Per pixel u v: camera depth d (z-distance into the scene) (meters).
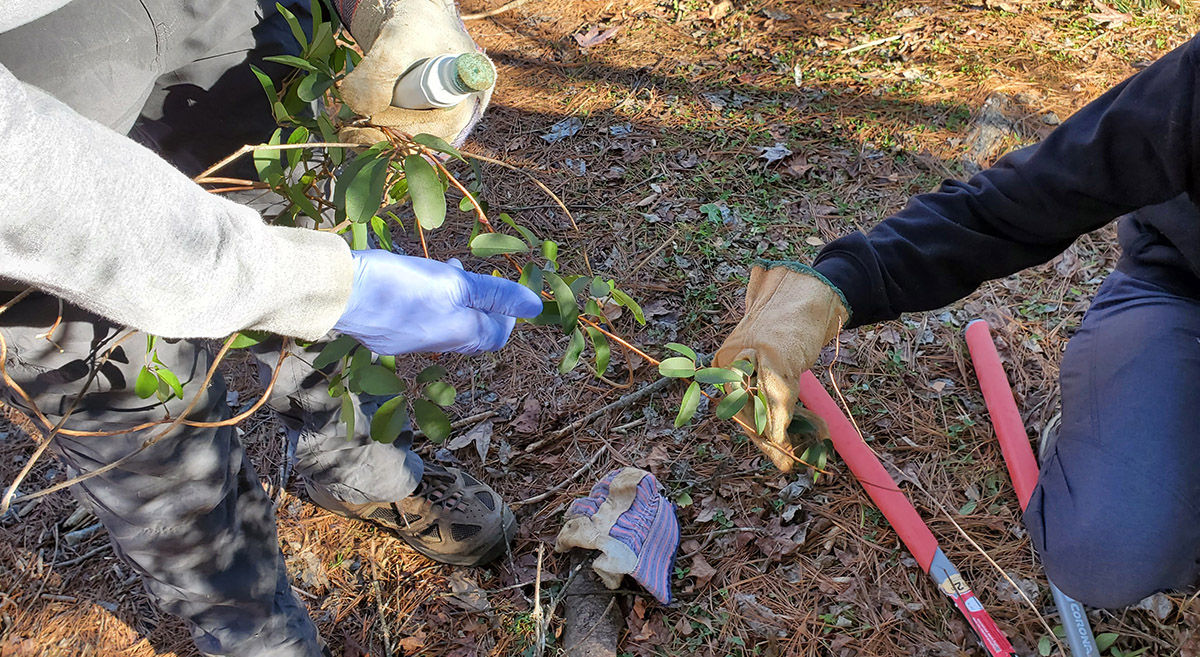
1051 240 1.69
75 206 0.78
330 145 1.23
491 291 1.22
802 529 2.12
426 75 1.18
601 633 1.94
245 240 0.92
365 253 1.11
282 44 1.42
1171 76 1.44
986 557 1.96
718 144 3.28
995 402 2.27
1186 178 1.51
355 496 1.95
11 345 1.16
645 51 3.82
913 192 2.97
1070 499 1.81
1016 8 3.75
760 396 1.49
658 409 2.44
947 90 3.37
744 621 1.97
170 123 1.39
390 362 1.36
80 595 2.19
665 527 2.07
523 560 2.14
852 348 2.52
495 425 2.47
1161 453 1.72
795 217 2.95
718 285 2.75
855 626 1.93
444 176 1.29
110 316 0.89
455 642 2.00
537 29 4.06
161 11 1.21
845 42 3.70
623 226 3.00
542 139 3.42
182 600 1.57
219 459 1.43
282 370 1.66
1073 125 1.61
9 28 0.90
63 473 2.49
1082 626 1.83
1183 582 1.74
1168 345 1.83
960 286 1.73
